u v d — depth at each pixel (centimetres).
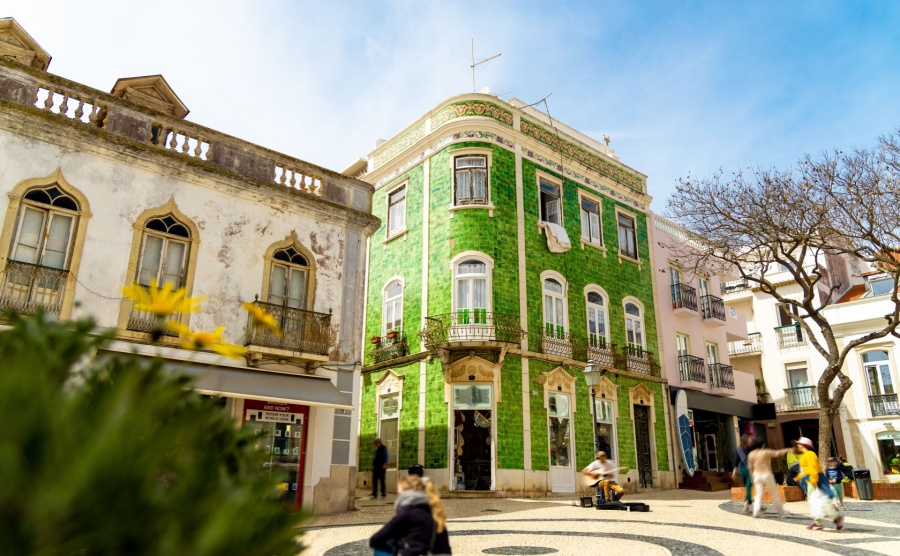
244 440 236
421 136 2267
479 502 1653
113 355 217
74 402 169
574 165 2389
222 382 1256
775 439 3158
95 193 1265
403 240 2217
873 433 2770
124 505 160
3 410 153
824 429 1856
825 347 3052
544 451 1947
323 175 1628
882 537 999
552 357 2052
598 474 1529
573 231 2303
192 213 1381
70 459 152
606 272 2383
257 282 1445
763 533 1052
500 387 1891
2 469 146
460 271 2003
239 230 1443
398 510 538
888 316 1878
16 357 179
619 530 1098
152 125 1370
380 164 2430
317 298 1530
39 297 1159
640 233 2608
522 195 2158
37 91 1234
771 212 1972
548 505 1598
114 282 1250
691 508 1527
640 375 2353
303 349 1427
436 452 1872
